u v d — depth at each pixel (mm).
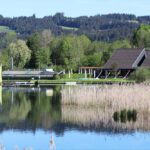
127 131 63344
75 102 86125
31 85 169125
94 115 76000
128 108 74875
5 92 130375
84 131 63562
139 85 82688
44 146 55062
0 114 79625
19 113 80688
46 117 75375
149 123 68438
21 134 61906
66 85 158125
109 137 59938
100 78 192000
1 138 59312
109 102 82562
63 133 62531
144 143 56750
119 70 196875
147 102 73500
